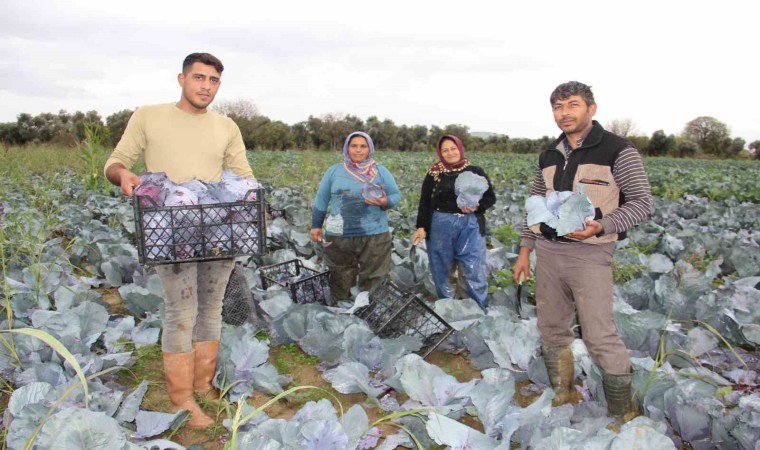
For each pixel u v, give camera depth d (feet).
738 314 13.84
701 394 9.87
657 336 12.32
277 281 16.12
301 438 7.86
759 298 14.11
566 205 8.96
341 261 15.62
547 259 10.09
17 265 17.13
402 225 26.81
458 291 15.71
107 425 7.13
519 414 8.61
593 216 8.96
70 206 29.25
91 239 21.12
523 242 11.31
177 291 9.70
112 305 16.48
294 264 17.67
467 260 15.06
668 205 35.55
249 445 7.32
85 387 7.02
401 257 20.17
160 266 9.55
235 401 10.67
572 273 9.75
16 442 8.03
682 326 13.96
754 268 19.20
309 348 12.25
